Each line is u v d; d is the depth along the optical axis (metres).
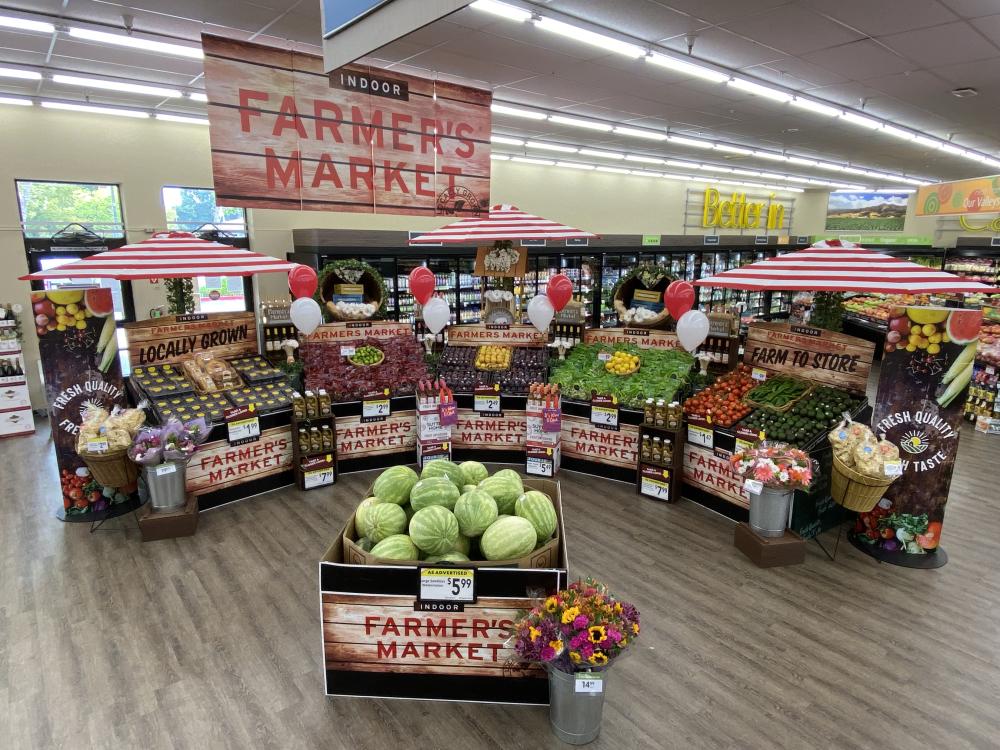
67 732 2.88
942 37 5.94
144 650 3.45
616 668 3.32
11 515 5.20
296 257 9.80
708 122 9.89
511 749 2.79
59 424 5.00
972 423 8.12
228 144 3.32
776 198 21.02
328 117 3.60
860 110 9.08
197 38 5.63
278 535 4.81
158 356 5.92
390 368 6.27
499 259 7.00
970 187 12.81
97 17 5.11
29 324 8.21
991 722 2.97
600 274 12.60
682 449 5.48
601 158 13.45
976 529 5.07
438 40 5.97
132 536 4.80
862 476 4.23
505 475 3.43
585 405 5.98
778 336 5.81
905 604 3.97
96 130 8.30
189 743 2.82
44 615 3.77
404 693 3.09
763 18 5.48
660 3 5.14
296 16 5.14
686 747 2.80
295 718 2.97
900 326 4.41
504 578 2.87
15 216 7.87
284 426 5.65
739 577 4.26
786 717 2.99
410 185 4.01
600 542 4.74
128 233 8.77
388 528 3.16
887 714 3.01
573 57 6.52
